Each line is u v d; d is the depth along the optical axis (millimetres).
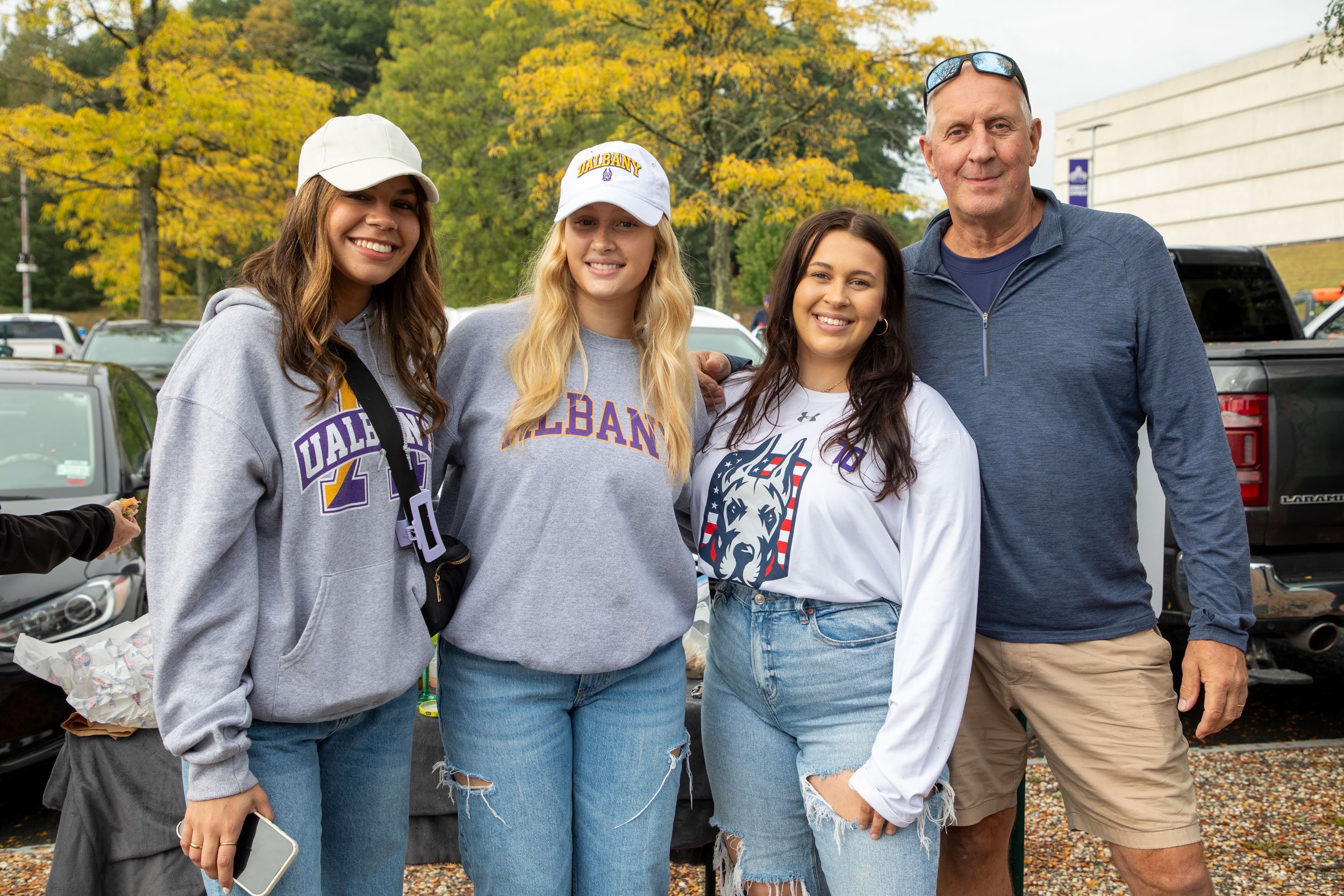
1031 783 3580
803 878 2139
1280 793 3404
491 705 1937
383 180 1746
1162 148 40219
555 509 1898
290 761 1754
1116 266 2104
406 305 1938
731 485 2119
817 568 1995
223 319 1716
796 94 13641
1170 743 2102
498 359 2027
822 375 2170
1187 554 2100
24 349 19609
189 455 1650
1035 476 2096
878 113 15906
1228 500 2059
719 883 2234
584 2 12383
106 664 2133
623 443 1963
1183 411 2088
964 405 2176
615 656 1909
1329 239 34031
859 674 1988
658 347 2047
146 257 15781
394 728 1925
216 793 1597
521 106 13398
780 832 2133
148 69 14516
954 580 1925
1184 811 2076
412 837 2453
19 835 3387
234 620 1665
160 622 1617
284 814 1726
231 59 15953
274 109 15195
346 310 1917
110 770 2158
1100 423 2117
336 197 1772
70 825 2152
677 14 12562
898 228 13930
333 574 1738
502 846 1919
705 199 12977
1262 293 6344
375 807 1917
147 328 11570
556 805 1951
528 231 21688
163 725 1606
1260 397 3818
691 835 2508
